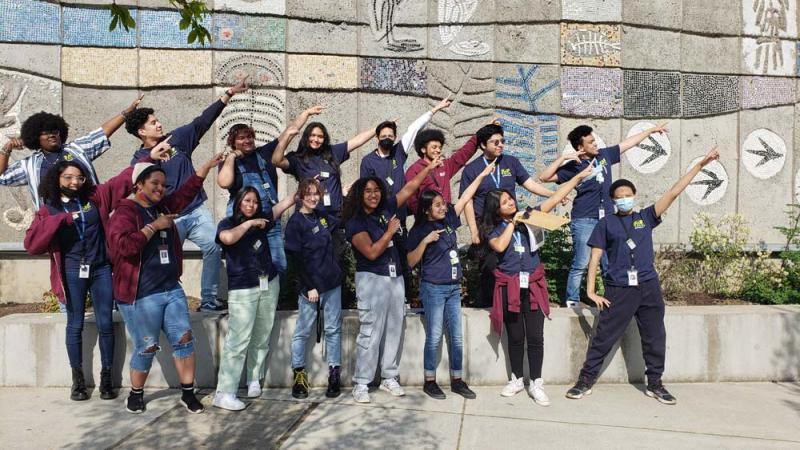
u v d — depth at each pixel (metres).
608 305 5.29
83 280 5.02
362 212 5.06
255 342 5.18
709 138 8.66
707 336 5.84
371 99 8.13
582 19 8.35
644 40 8.48
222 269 6.86
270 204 5.62
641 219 5.32
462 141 8.28
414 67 8.22
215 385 5.53
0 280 7.00
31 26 7.39
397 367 5.37
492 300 5.69
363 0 8.11
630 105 8.45
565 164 6.23
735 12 8.73
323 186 5.61
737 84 8.74
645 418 4.84
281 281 6.14
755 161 8.77
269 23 7.87
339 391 5.29
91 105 7.55
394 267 5.14
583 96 8.34
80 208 5.00
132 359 4.75
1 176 5.33
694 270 7.26
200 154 7.75
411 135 6.04
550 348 5.73
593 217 6.19
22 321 5.50
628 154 8.45
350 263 6.12
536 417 4.83
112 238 4.52
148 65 7.64
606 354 5.34
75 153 5.34
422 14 8.23
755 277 6.96
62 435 4.36
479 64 8.30
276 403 5.08
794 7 8.88
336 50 8.05
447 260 5.19
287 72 7.92
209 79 7.72
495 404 5.11
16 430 4.45
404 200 5.12
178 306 4.78
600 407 5.09
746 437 4.49
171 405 5.00
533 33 8.32
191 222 5.84
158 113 7.67
